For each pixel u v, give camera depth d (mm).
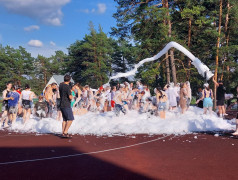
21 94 11125
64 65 72688
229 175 3734
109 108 17328
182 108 11523
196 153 5238
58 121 10070
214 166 4246
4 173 4004
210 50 30688
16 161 4789
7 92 10648
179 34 30828
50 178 3725
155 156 5027
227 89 31078
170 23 27469
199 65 11547
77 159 4902
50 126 9391
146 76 25500
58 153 5473
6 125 10680
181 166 4266
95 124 9500
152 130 8312
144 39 29406
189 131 8234
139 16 27531
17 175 3885
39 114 11023
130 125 8992
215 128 8562
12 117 10734
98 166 4359
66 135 7500
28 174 3934
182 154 5168
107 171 4043
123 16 29422
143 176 3748
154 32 27641
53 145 6434
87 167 4301
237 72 29844
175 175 3766
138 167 4246
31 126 10133
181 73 29297
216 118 9680
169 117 10766
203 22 26625
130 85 15531
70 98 7508
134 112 12031
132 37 31594
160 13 24766
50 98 11375
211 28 28672
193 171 3963
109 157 5016
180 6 28922
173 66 26766
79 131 8797
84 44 59562
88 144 6488
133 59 59344
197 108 13750
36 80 83438
